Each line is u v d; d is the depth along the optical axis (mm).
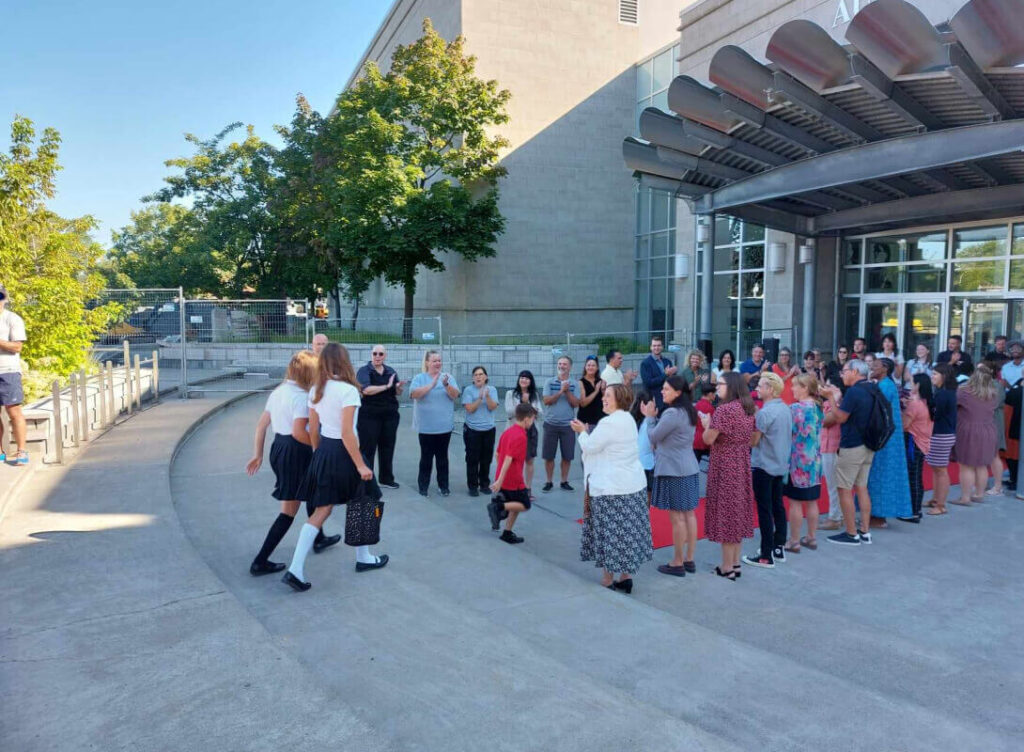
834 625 5562
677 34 27156
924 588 6473
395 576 5773
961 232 14742
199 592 4914
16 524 6363
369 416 8828
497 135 23672
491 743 3279
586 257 25578
